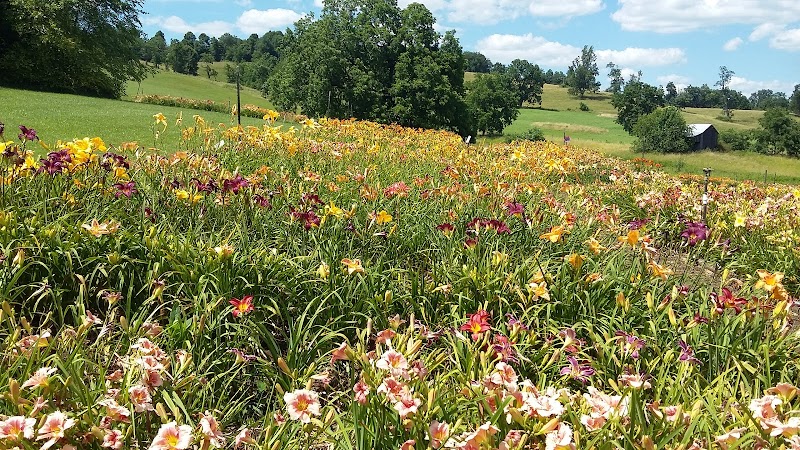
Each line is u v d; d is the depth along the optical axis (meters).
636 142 63.91
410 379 2.63
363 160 10.89
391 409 2.57
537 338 4.07
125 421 2.38
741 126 115.12
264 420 3.08
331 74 51.28
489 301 4.45
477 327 3.22
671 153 61.59
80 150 5.16
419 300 4.54
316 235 5.21
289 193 6.48
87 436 2.32
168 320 3.90
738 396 3.64
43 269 3.98
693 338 3.98
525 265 4.75
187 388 3.01
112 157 5.65
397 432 2.54
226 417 3.17
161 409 2.38
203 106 43.81
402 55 51.03
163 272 4.16
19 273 3.56
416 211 6.47
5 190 4.75
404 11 52.72
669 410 2.66
